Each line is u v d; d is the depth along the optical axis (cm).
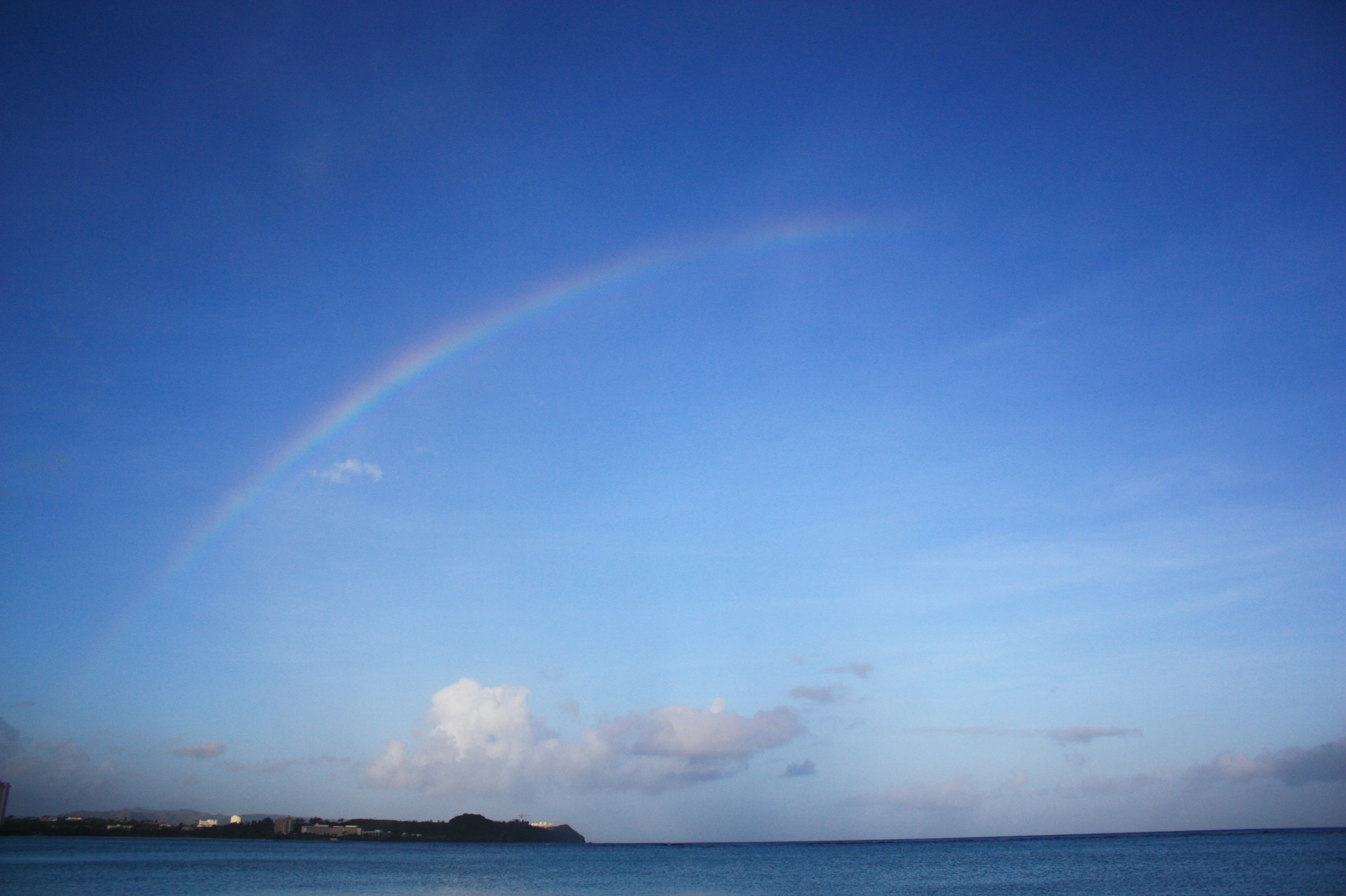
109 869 15125
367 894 11400
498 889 12950
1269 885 10700
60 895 10419
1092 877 13712
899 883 14162
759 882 14875
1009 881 13662
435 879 15050
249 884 12719
